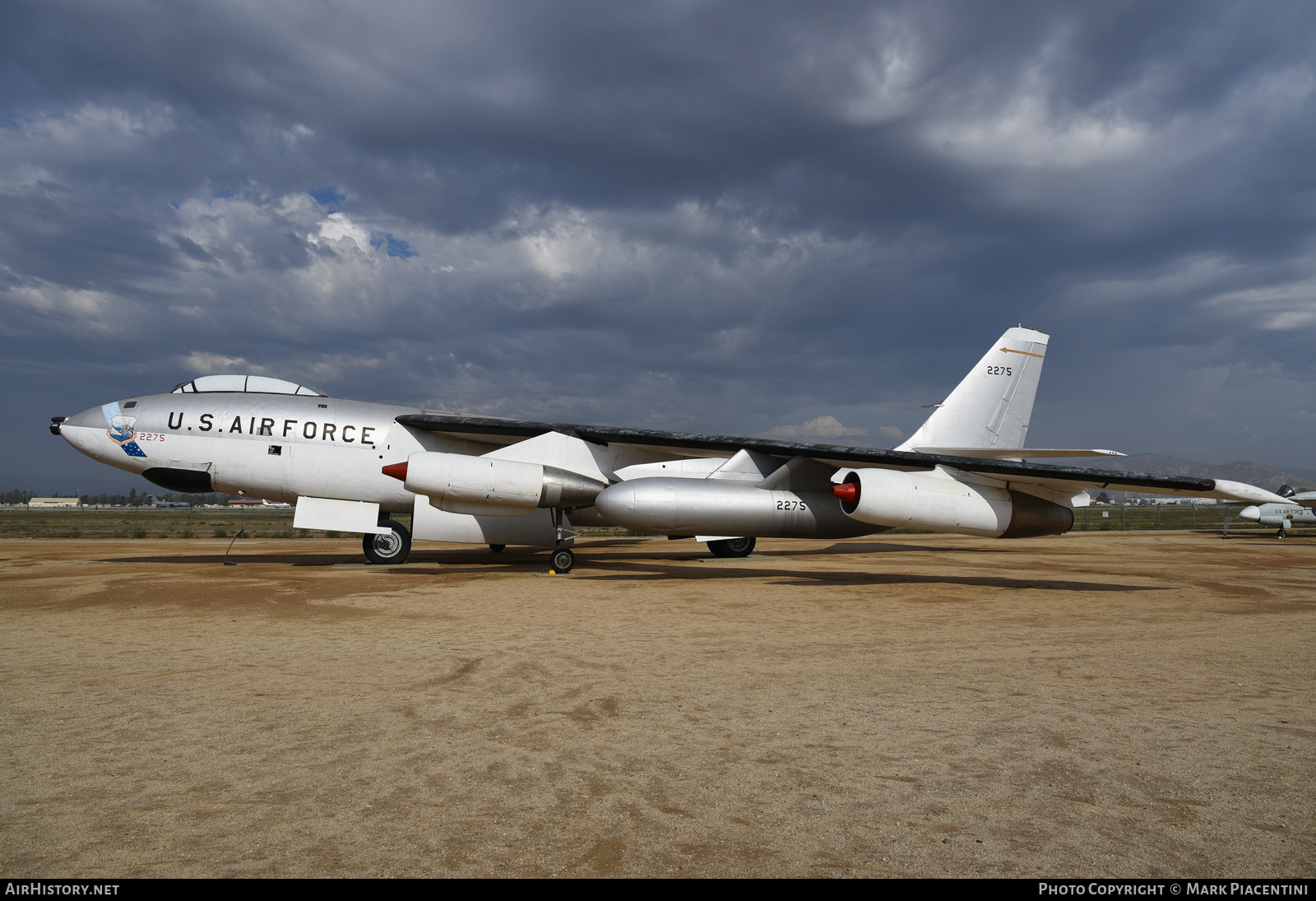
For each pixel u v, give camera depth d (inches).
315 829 113.3
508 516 598.5
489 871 99.7
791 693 197.6
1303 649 265.1
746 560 673.6
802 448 518.3
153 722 167.6
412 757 145.7
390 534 589.0
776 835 112.0
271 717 172.7
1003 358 714.8
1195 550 876.6
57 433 556.4
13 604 367.6
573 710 179.8
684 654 248.7
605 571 555.8
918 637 285.1
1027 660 243.1
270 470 560.4
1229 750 152.9
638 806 122.4
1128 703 189.5
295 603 370.0
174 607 355.6
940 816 119.3
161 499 7234.3
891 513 463.2
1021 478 467.2
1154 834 113.2
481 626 303.7
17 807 121.0
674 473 592.7
